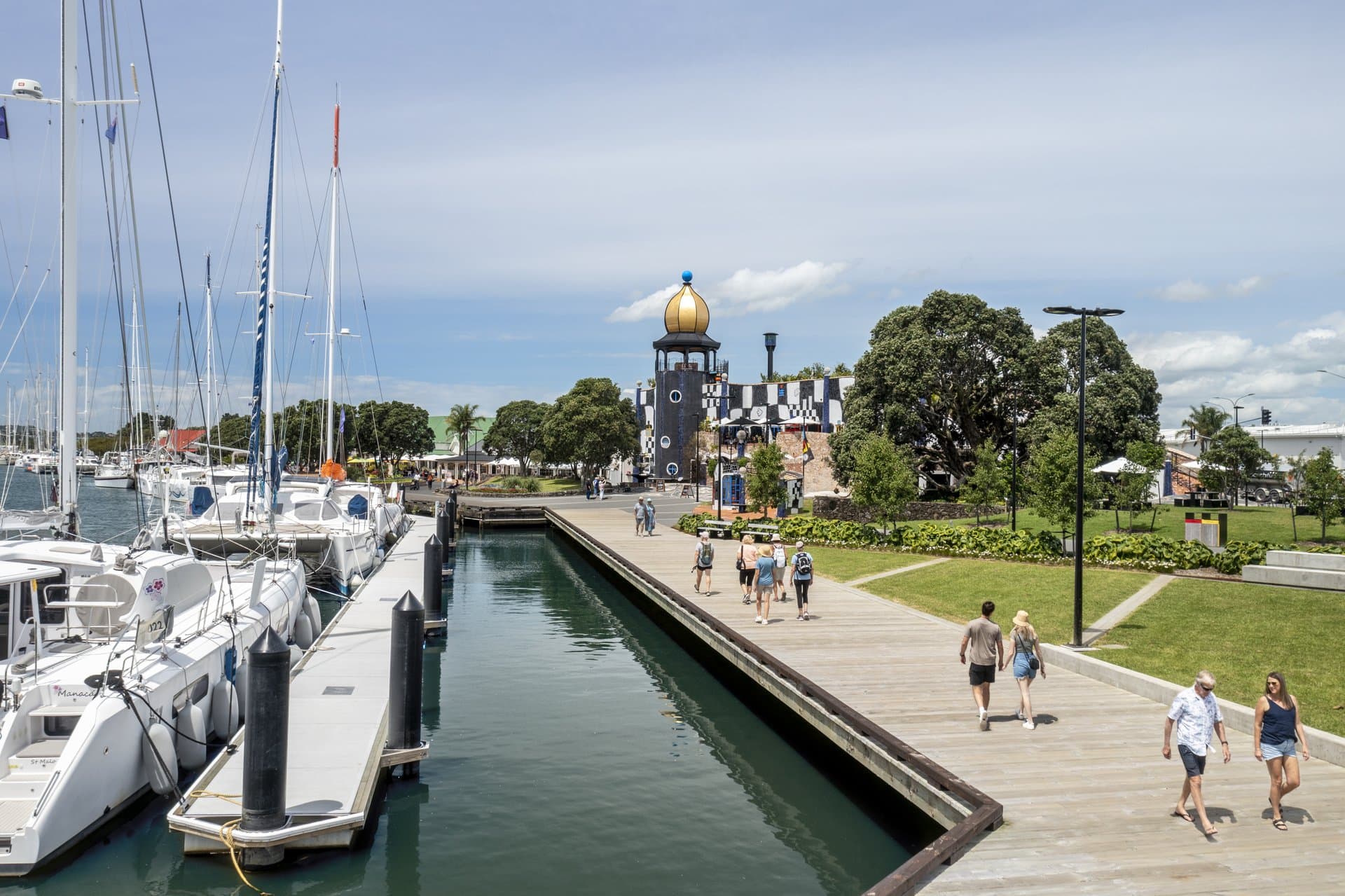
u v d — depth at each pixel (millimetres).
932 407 60875
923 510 52562
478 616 31172
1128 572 27188
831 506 53438
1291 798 11023
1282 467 77312
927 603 25078
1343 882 8930
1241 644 17906
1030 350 56188
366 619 24062
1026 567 29203
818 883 11516
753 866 12000
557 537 59188
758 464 50406
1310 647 17281
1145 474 37281
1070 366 55750
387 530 44812
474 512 65125
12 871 10625
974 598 25062
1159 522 42500
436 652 25375
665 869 11859
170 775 12656
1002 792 11305
